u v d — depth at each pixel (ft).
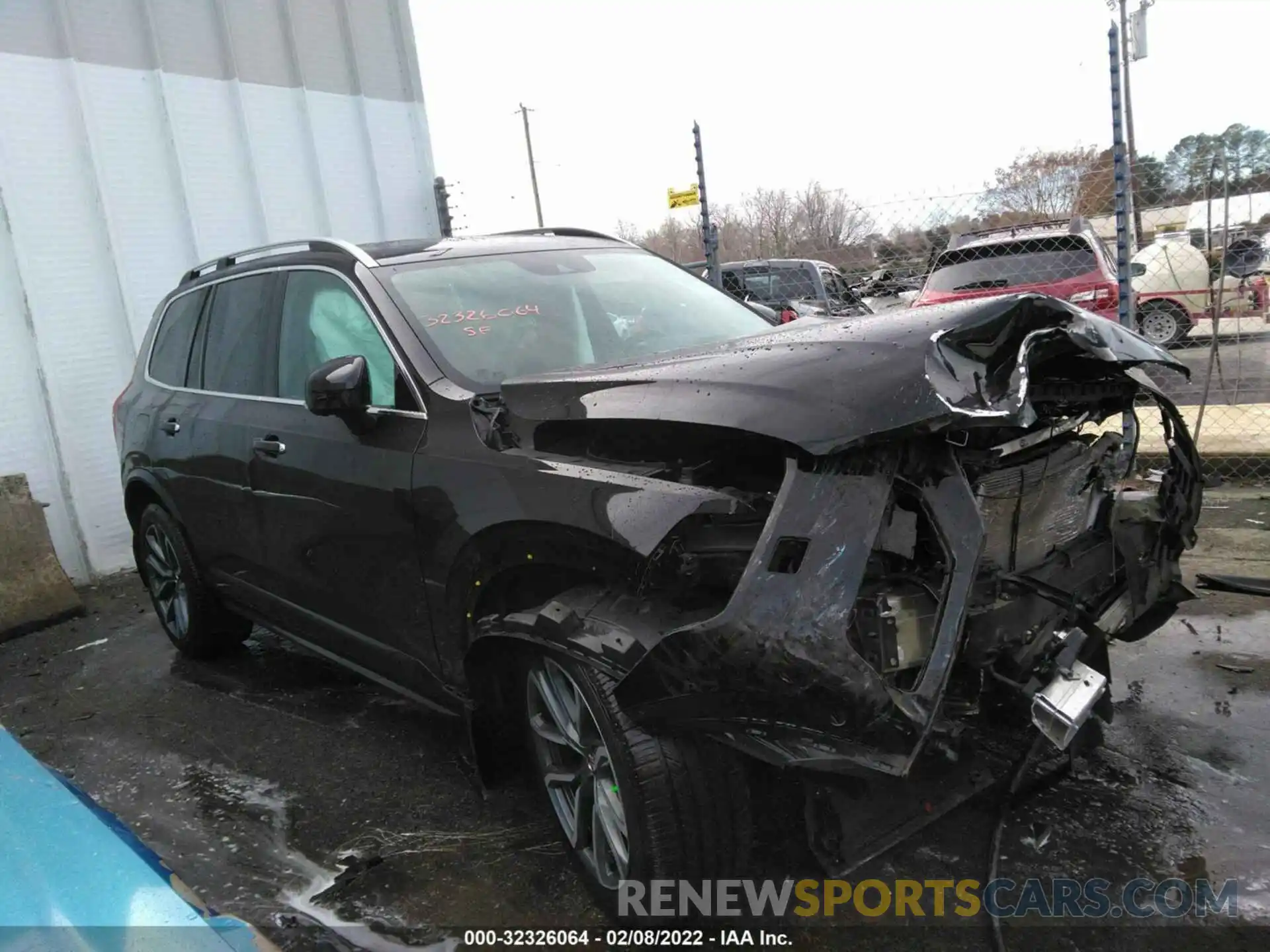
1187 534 10.00
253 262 13.34
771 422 6.75
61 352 22.68
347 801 10.81
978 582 7.42
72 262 22.90
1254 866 8.33
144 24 24.22
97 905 5.28
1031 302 7.62
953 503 6.60
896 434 6.44
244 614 13.93
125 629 18.76
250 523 12.32
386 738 12.42
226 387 13.17
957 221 23.67
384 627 10.28
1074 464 8.79
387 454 9.55
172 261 25.08
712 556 6.86
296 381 11.68
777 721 6.40
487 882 9.02
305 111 28.14
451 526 8.69
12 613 18.85
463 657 9.02
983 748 8.22
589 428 8.06
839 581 6.28
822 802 7.07
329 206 28.91
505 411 8.88
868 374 6.83
